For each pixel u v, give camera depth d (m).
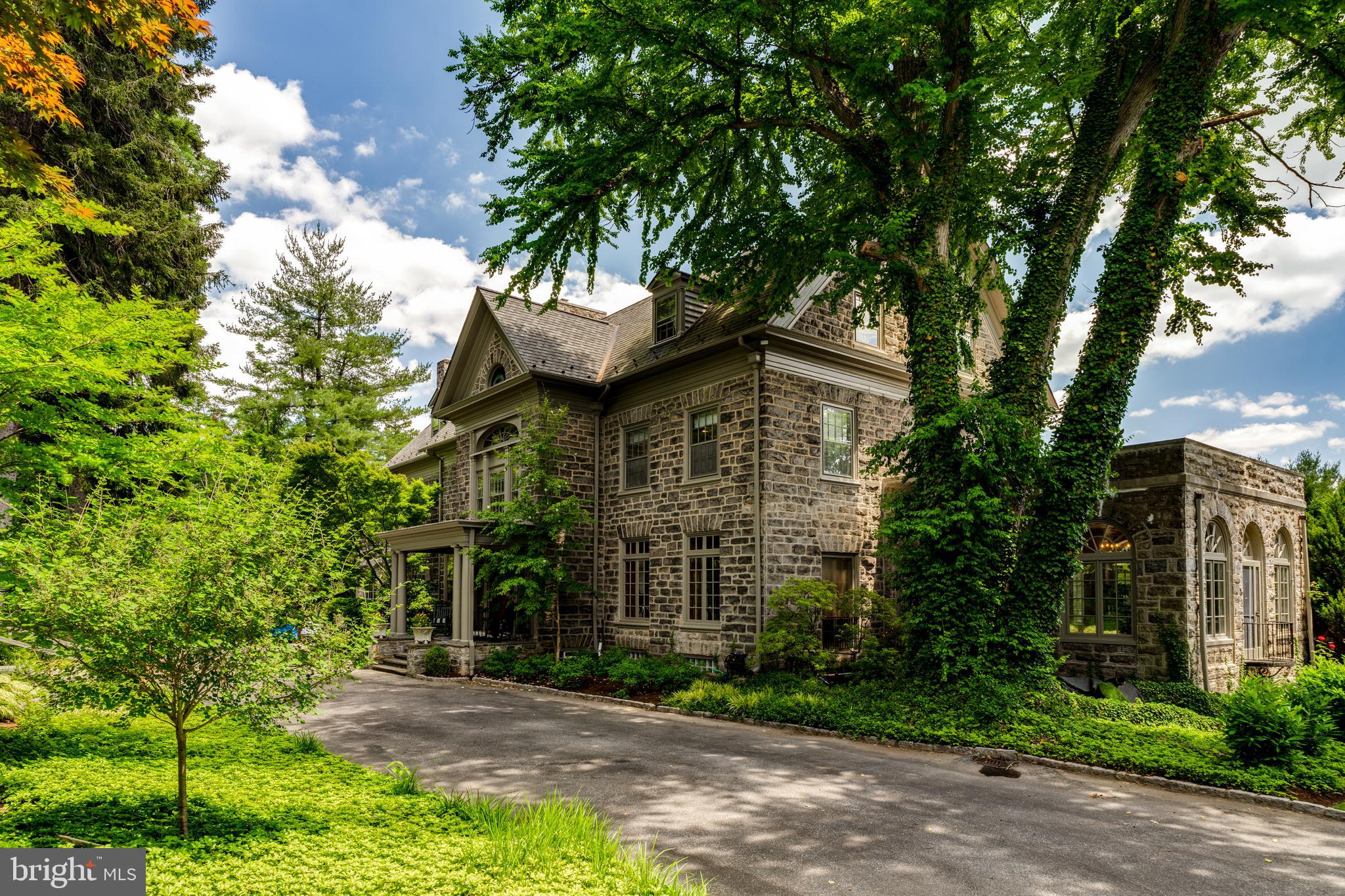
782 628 14.31
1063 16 12.80
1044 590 11.80
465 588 19.06
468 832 5.79
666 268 15.68
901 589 12.89
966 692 11.28
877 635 16.86
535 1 11.86
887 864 5.81
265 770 7.79
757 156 15.45
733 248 14.55
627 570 19.73
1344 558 19.14
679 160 13.64
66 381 8.14
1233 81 14.57
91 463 8.77
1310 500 22.67
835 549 17.02
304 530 6.33
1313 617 19.03
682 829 6.62
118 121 18.89
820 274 15.84
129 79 18.77
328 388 42.03
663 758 9.47
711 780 8.34
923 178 13.32
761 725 11.92
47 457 8.51
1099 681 14.26
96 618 5.17
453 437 26.58
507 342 21.06
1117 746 9.33
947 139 13.16
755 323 16.30
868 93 12.48
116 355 8.49
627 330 23.19
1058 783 8.48
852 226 13.21
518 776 8.51
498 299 13.35
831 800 7.60
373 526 24.91
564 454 20.14
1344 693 10.23
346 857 5.08
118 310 8.53
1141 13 12.60
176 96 20.28
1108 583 15.27
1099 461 11.83
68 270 17.09
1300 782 8.00
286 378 41.41
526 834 5.54
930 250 12.95
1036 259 13.06
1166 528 14.17
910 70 13.29
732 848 6.13
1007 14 13.85
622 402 20.27
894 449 12.87
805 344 16.77
